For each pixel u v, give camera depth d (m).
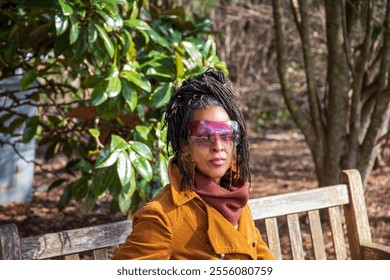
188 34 3.61
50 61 3.78
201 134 1.89
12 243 2.03
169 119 1.95
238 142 1.95
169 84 2.92
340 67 4.43
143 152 2.78
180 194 1.91
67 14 2.58
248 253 1.94
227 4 9.13
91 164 3.87
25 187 5.16
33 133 3.47
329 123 4.50
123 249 1.87
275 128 9.50
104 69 3.32
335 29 4.38
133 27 2.94
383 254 2.67
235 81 9.38
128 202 3.45
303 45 4.52
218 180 1.96
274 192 5.93
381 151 6.55
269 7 9.02
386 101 4.41
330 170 4.52
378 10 5.23
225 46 9.18
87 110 3.11
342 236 2.79
